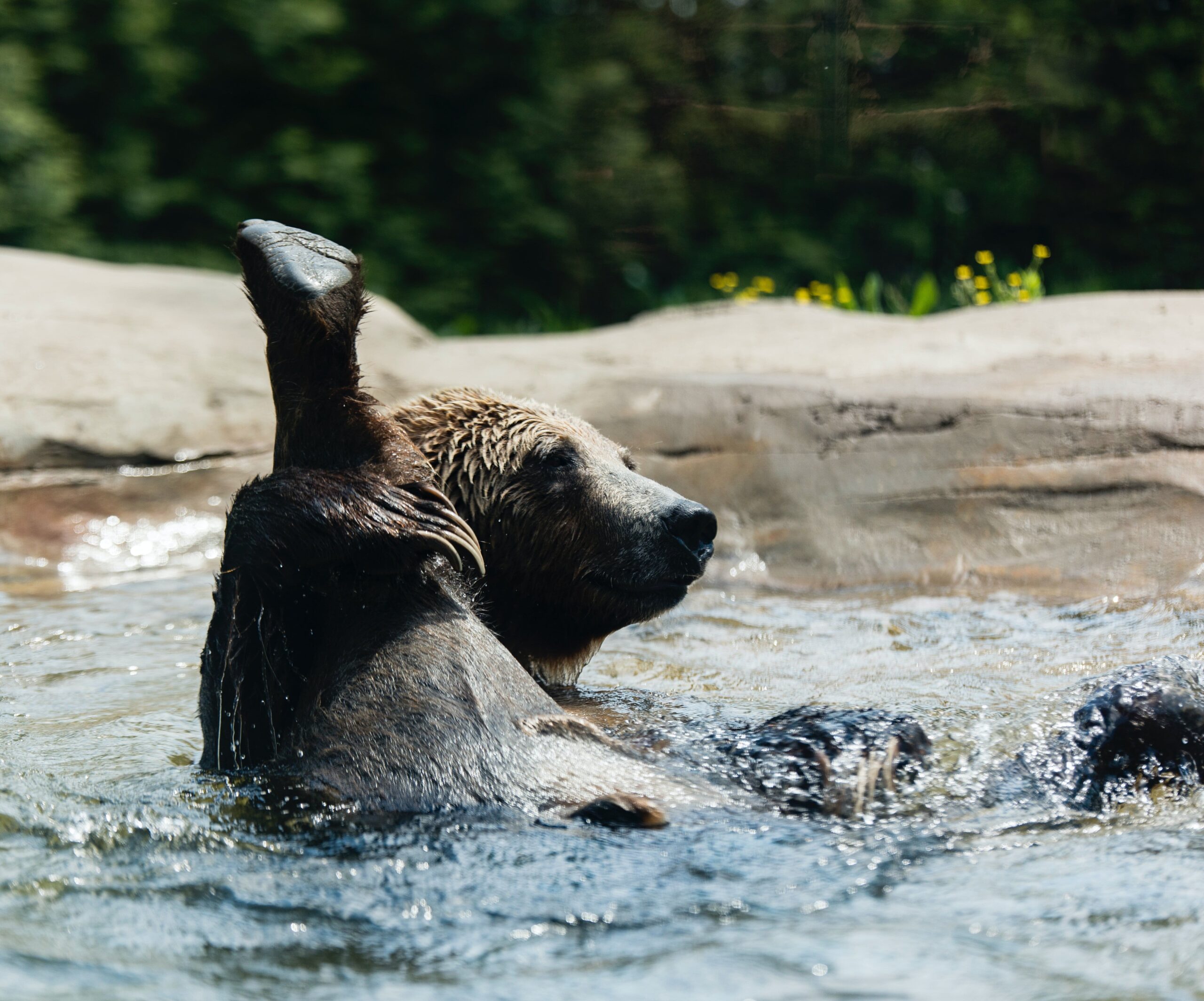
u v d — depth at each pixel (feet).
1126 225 122.93
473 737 21.18
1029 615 35.37
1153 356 48.83
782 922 16.25
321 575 22.75
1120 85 121.39
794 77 129.80
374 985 14.87
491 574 28.25
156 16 110.32
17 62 104.12
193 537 45.78
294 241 23.27
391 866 18.48
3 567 43.27
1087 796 21.24
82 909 17.13
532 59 126.21
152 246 109.29
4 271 58.54
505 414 28.91
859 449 44.80
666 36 131.54
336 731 21.79
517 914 16.75
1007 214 124.36
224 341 54.13
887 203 129.90
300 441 23.34
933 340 54.29
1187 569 37.68
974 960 15.02
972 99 123.65
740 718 26.48
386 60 122.93
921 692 28.27
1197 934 15.57
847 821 20.38
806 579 41.81
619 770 21.65
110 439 47.70
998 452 43.11
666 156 131.95
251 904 17.25
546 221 124.77
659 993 14.40
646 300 128.47
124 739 25.61
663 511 27.63
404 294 118.11
